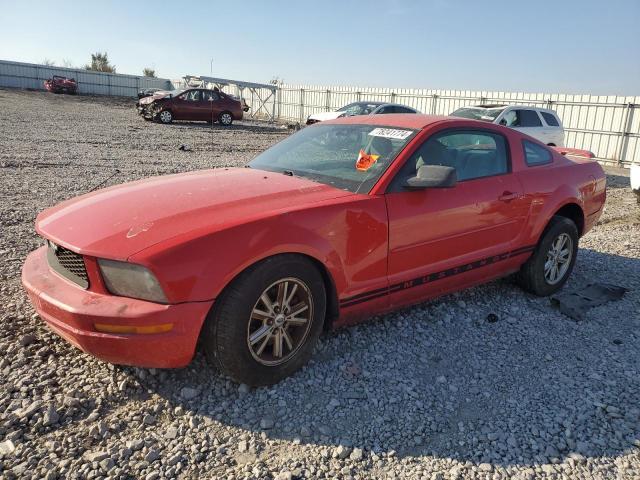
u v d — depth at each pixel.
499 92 22.78
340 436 2.66
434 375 3.28
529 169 4.41
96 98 42.69
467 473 2.45
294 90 34.56
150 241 2.62
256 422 2.73
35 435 2.51
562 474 2.46
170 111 23.94
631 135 18.88
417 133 3.71
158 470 2.35
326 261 3.06
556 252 4.64
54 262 3.01
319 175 3.63
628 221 8.12
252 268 2.78
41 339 3.36
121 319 2.53
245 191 3.23
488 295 4.59
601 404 3.02
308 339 3.11
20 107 27.58
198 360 3.20
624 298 4.65
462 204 3.77
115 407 2.77
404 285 3.54
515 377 3.30
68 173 9.88
